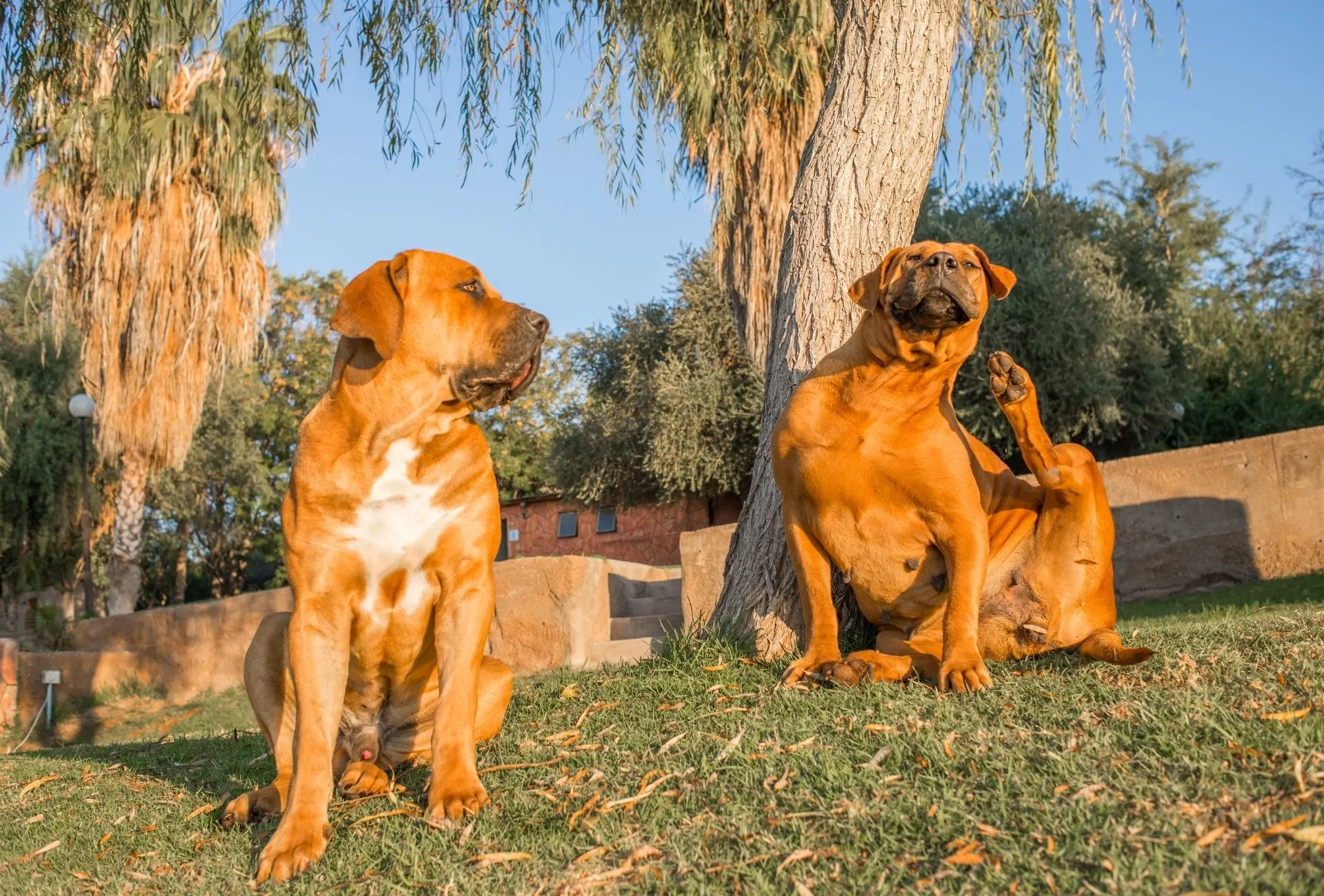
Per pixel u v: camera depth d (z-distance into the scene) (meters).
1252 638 3.80
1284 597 8.28
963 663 3.61
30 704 12.77
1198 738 2.63
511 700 4.68
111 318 15.80
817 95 11.66
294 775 3.15
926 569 4.01
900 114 5.02
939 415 3.89
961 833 2.32
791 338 5.06
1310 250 23.05
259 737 5.87
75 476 21.05
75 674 13.18
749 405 19.89
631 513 25.45
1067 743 2.74
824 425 3.91
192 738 6.61
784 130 12.07
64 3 6.02
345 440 3.35
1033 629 4.09
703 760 3.10
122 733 11.97
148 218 15.29
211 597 33.22
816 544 4.10
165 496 26.00
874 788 2.65
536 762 3.53
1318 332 22.78
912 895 2.07
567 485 23.86
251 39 5.96
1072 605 4.04
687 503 23.88
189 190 15.37
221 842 3.29
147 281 15.54
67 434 20.86
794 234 5.18
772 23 7.00
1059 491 3.98
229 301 16.16
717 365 20.92
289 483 3.45
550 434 31.84
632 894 2.32
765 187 12.49
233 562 31.55
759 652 4.65
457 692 3.29
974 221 18.36
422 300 3.38
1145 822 2.20
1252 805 2.18
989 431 17.03
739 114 6.83
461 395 3.40
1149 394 18.62
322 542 3.34
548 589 10.31
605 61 6.24
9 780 4.88
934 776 2.67
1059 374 17.06
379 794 3.49
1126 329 18.72
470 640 3.36
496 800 3.12
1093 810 2.30
